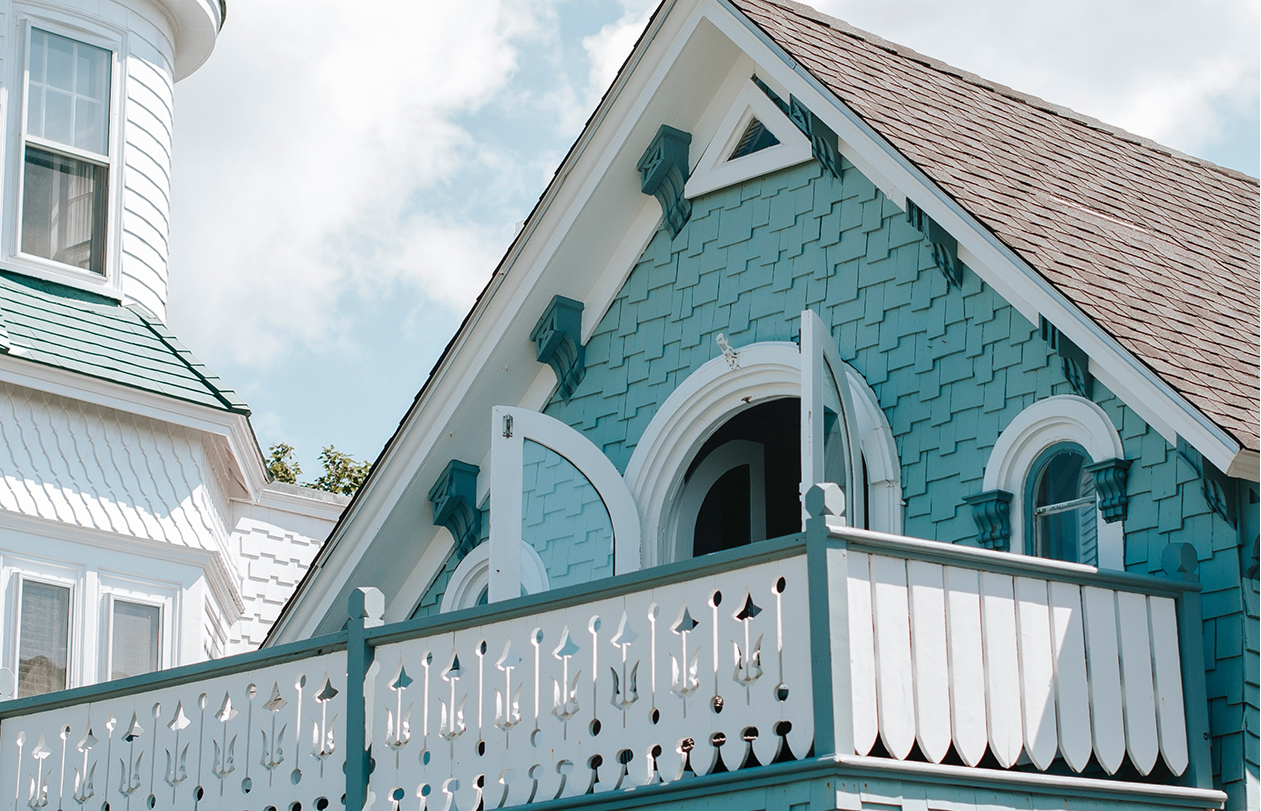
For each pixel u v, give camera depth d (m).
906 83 11.06
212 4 15.24
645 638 7.86
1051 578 7.79
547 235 11.34
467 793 8.29
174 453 13.96
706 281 11.02
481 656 8.45
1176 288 9.52
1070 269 8.98
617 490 10.80
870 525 9.60
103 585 13.25
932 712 7.26
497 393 11.73
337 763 8.80
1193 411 7.96
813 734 7.11
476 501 11.95
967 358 9.52
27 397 13.05
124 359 13.68
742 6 10.66
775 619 7.39
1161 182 12.12
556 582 10.75
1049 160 10.97
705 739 7.52
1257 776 7.93
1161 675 7.98
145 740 9.63
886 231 10.09
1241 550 8.18
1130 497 8.62
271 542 16.47
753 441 12.08
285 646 9.12
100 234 14.18
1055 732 7.57
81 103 14.22
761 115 10.86
